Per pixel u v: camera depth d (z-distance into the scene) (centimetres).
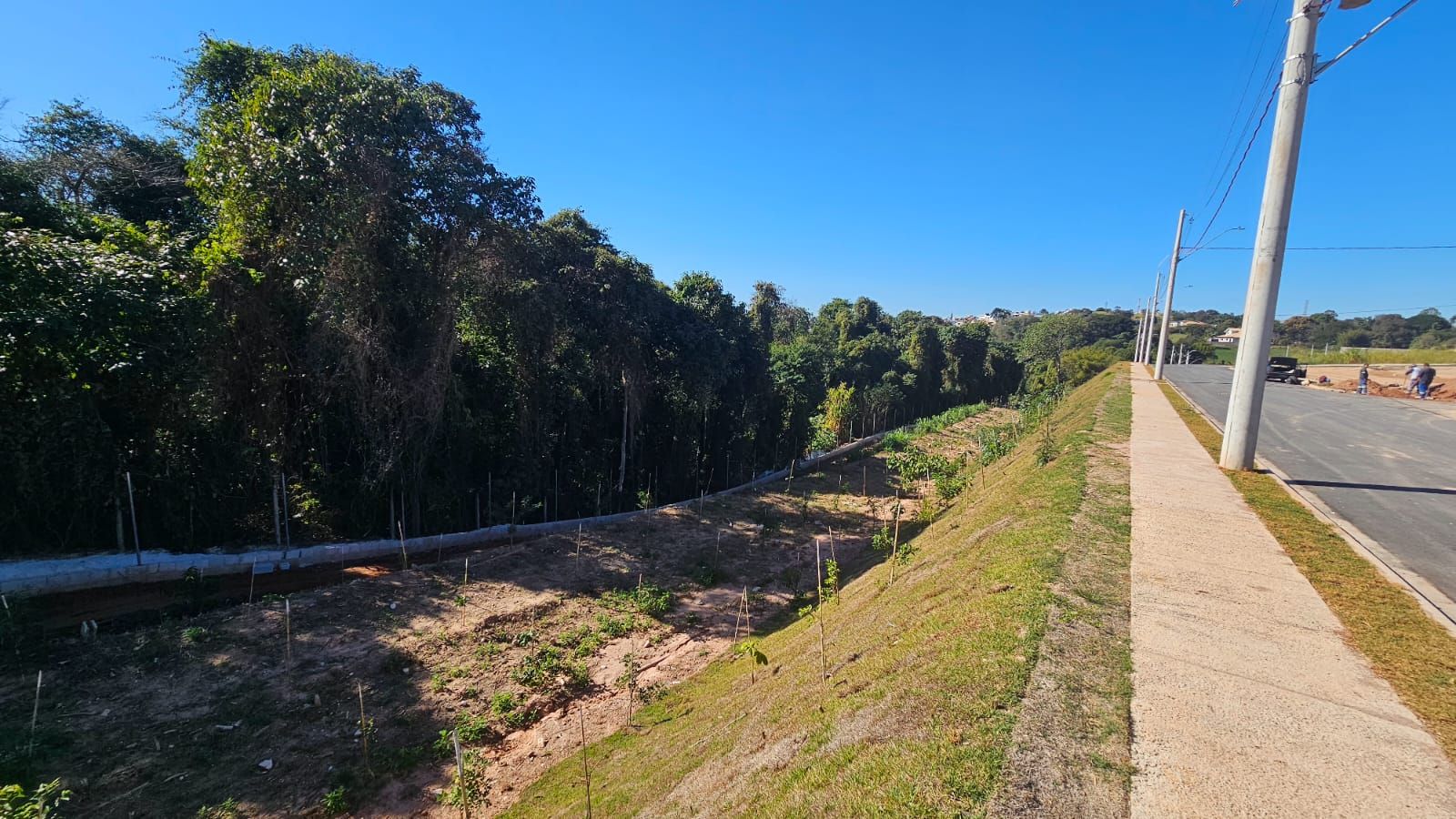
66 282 861
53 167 1318
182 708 727
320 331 1160
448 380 1342
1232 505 843
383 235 1210
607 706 870
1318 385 3447
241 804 616
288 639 860
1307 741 359
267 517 1190
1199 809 306
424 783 683
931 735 373
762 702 624
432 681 858
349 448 1296
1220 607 532
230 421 1130
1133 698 399
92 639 813
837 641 698
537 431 1595
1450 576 619
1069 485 939
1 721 653
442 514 1401
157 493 1037
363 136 1160
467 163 1348
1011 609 525
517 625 1044
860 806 331
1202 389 2745
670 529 1644
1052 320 8756
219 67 1327
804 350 2928
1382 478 1044
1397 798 314
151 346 946
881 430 4128
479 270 1359
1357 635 485
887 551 1288
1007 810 305
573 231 1819
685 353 1955
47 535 935
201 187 1210
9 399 878
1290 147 962
